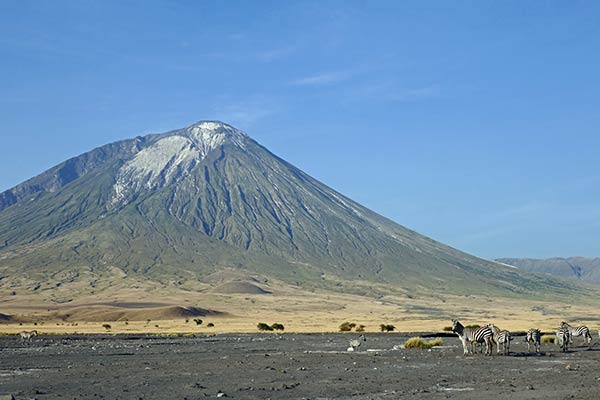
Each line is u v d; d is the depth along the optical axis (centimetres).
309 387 3306
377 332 9444
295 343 6931
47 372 4038
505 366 4272
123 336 8762
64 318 16612
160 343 7106
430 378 3656
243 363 4566
